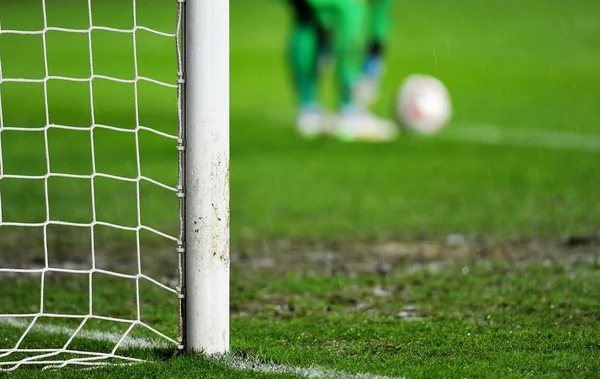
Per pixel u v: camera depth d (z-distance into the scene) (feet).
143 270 28.50
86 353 18.16
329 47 59.31
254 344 19.29
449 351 18.44
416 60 92.84
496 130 59.31
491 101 70.95
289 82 82.38
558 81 79.20
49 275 27.73
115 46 104.22
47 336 20.63
